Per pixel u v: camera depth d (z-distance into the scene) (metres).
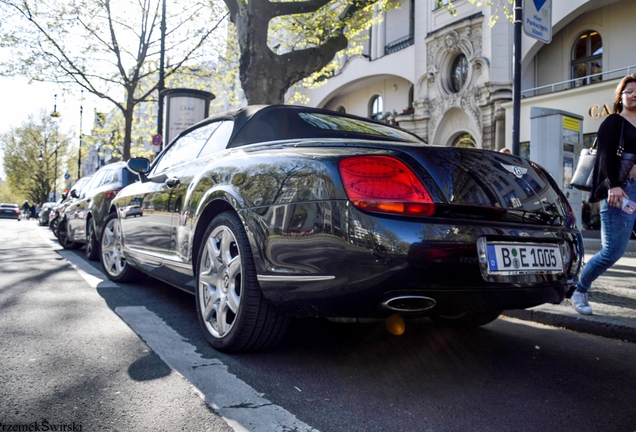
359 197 2.21
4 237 13.94
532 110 8.93
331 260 2.25
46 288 4.72
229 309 2.88
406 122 19.66
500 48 16.20
